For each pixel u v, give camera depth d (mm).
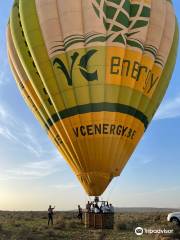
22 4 27688
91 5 25531
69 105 24938
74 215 49844
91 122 24625
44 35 25891
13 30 28031
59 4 25984
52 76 25453
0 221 34156
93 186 24453
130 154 25500
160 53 26703
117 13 25594
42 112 26547
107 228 25562
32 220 37594
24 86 27578
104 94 24750
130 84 25250
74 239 21609
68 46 25188
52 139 26328
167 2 28281
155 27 26453
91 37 25062
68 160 25438
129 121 25172
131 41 25594
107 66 24906
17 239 21219
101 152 24406
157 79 26594
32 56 26266
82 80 24812
